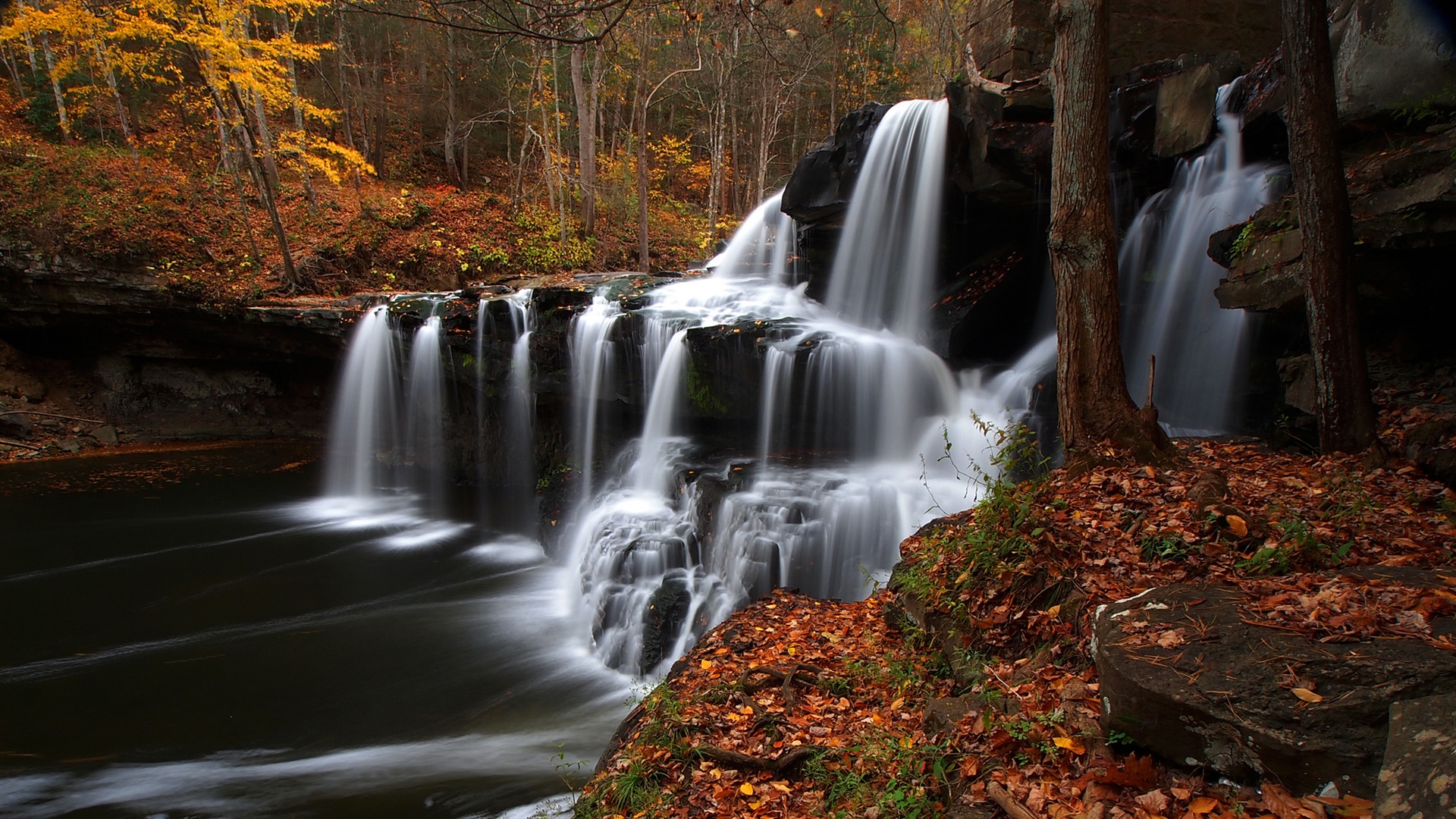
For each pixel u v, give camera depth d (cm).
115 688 830
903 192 1256
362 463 1728
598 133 3003
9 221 1734
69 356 1900
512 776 648
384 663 891
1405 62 739
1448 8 704
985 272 1209
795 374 1121
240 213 2144
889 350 1116
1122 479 584
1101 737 334
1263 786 271
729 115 3216
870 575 814
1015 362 1175
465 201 2505
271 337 1858
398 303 1697
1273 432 779
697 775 445
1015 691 407
